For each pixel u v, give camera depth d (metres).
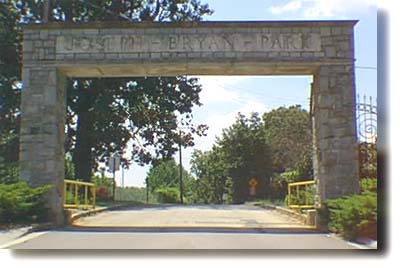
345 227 15.07
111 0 37.50
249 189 51.00
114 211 26.66
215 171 66.94
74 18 37.25
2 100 36.16
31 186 18.64
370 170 19.48
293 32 18.86
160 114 40.56
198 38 18.89
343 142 18.66
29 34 19.11
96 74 19.91
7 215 17.06
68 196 23.08
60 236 15.39
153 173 92.31
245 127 53.25
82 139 37.62
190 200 84.50
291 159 54.50
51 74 18.95
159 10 39.69
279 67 18.95
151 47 18.88
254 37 18.83
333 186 18.50
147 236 15.41
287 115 62.62
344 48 18.83
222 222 19.94
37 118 18.88
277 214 24.31
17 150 35.56
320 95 18.81
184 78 39.06
